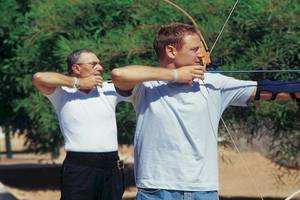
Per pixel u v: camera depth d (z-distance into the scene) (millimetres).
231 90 6289
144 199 6203
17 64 15992
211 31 12789
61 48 13766
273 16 12773
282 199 16828
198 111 6125
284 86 6277
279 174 17016
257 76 12953
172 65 6254
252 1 12922
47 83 8172
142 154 6230
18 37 16344
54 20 14531
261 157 21422
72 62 8336
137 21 13789
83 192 8305
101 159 8320
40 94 14727
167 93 6160
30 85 15625
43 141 17938
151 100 6191
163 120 6141
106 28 14266
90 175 8297
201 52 6238
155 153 6160
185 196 6098
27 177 22750
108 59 13438
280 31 12883
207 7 13141
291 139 14453
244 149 20016
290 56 12898
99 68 8375
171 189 6105
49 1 14711
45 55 15117
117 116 13562
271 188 18109
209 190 6145
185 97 6129
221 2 13078
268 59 12758
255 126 13938
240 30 13039
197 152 6109
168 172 6113
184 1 13273
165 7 13375
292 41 12805
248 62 12812
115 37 13492
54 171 23906
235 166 21109
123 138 14758
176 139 6105
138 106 6305
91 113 8289
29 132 18469
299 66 12945
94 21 14320
